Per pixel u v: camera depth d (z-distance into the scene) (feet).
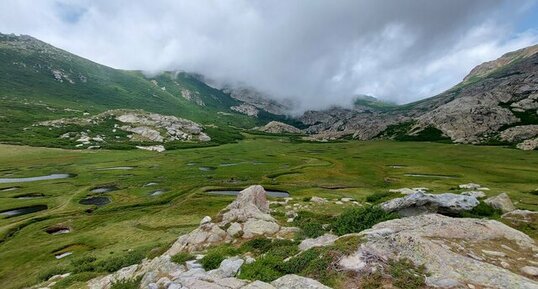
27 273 164.86
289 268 62.44
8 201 320.70
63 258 180.65
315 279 54.44
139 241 194.70
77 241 206.18
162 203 303.68
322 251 61.82
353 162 536.01
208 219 131.54
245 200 170.50
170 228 218.79
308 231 113.19
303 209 210.38
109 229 228.43
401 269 52.42
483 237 67.72
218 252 85.30
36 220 261.65
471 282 48.83
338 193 303.07
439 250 57.47
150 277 81.92
